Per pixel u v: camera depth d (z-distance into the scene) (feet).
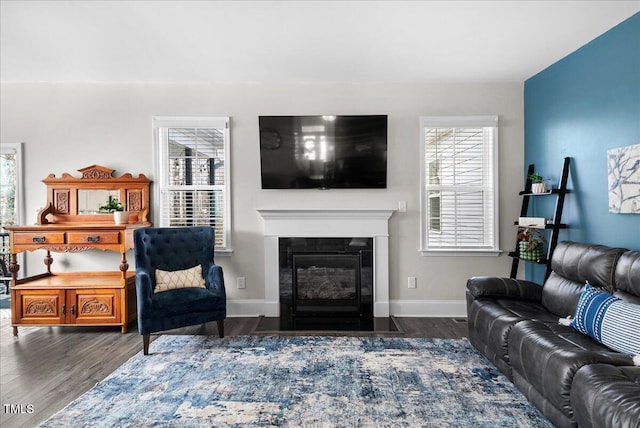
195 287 12.21
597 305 7.88
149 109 14.16
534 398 7.42
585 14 9.23
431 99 14.19
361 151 14.01
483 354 10.01
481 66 12.60
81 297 12.40
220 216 14.43
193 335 12.19
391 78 13.73
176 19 9.45
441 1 8.66
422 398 8.02
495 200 14.12
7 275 14.47
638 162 9.06
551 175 12.55
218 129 14.30
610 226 10.05
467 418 7.25
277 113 14.21
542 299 10.35
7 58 11.85
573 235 11.55
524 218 12.45
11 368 9.80
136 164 14.21
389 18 9.42
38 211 14.15
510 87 14.15
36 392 8.54
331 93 14.20
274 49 11.21
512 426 6.99
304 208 14.17
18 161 14.08
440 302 14.29
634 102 9.27
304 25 9.77
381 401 7.91
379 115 13.93
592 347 7.34
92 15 9.25
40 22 9.60
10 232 12.44
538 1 8.67
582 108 11.04
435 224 14.38
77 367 9.84
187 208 14.37
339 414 7.43
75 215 14.01
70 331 12.66
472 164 14.35
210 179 14.38
